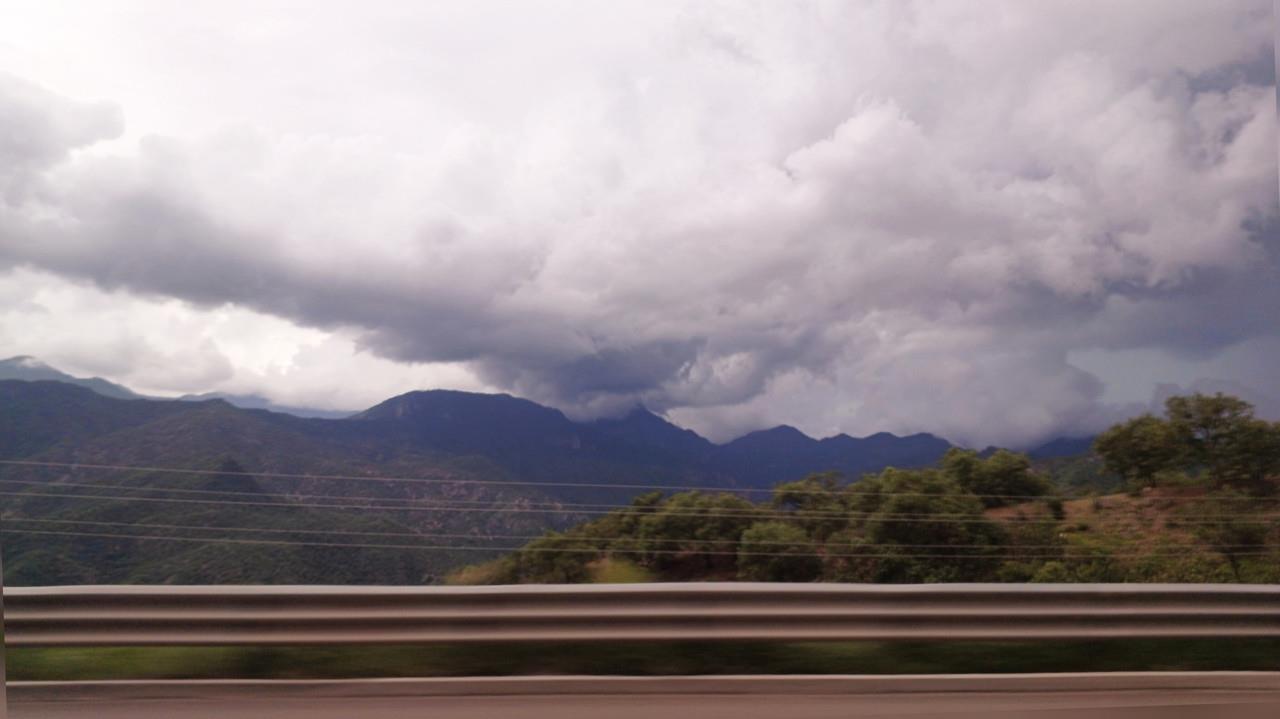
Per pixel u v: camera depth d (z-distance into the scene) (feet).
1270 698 15.98
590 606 17.07
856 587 17.39
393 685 16.15
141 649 17.37
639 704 15.34
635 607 17.13
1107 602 17.70
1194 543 45.91
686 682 16.29
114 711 15.17
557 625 16.98
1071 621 17.65
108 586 16.66
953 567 47.52
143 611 16.62
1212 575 43.62
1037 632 17.54
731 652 18.15
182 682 16.25
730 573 45.29
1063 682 16.58
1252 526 46.42
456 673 16.99
